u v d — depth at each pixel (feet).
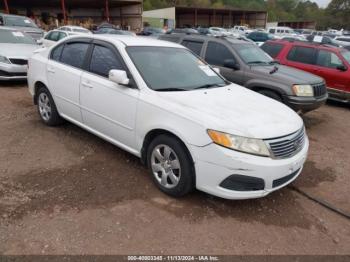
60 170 13.14
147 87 12.23
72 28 66.69
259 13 203.31
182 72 13.99
